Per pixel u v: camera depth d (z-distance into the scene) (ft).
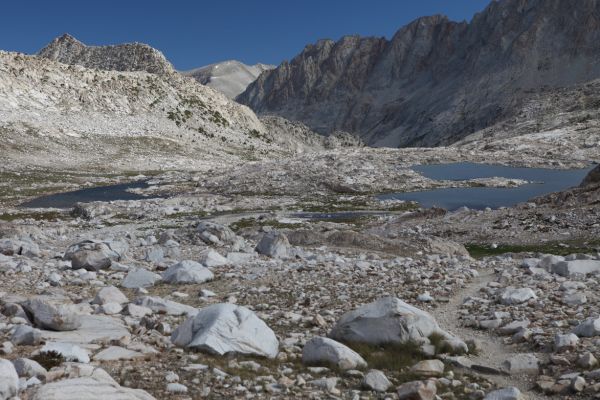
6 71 618.85
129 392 28.60
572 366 36.88
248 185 356.79
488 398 31.86
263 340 41.29
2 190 336.49
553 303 56.24
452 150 558.56
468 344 44.24
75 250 90.12
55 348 35.22
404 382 35.63
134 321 48.62
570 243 118.93
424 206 277.44
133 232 179.52
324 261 95.61
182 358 37.55
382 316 44.09
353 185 342.85
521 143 629.92
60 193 347.15
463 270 84.02
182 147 627.05
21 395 27.66
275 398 31.53
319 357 39.01
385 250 120.67
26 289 64.80
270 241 110.93
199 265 79.46
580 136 651.25
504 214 157.07
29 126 544.62
